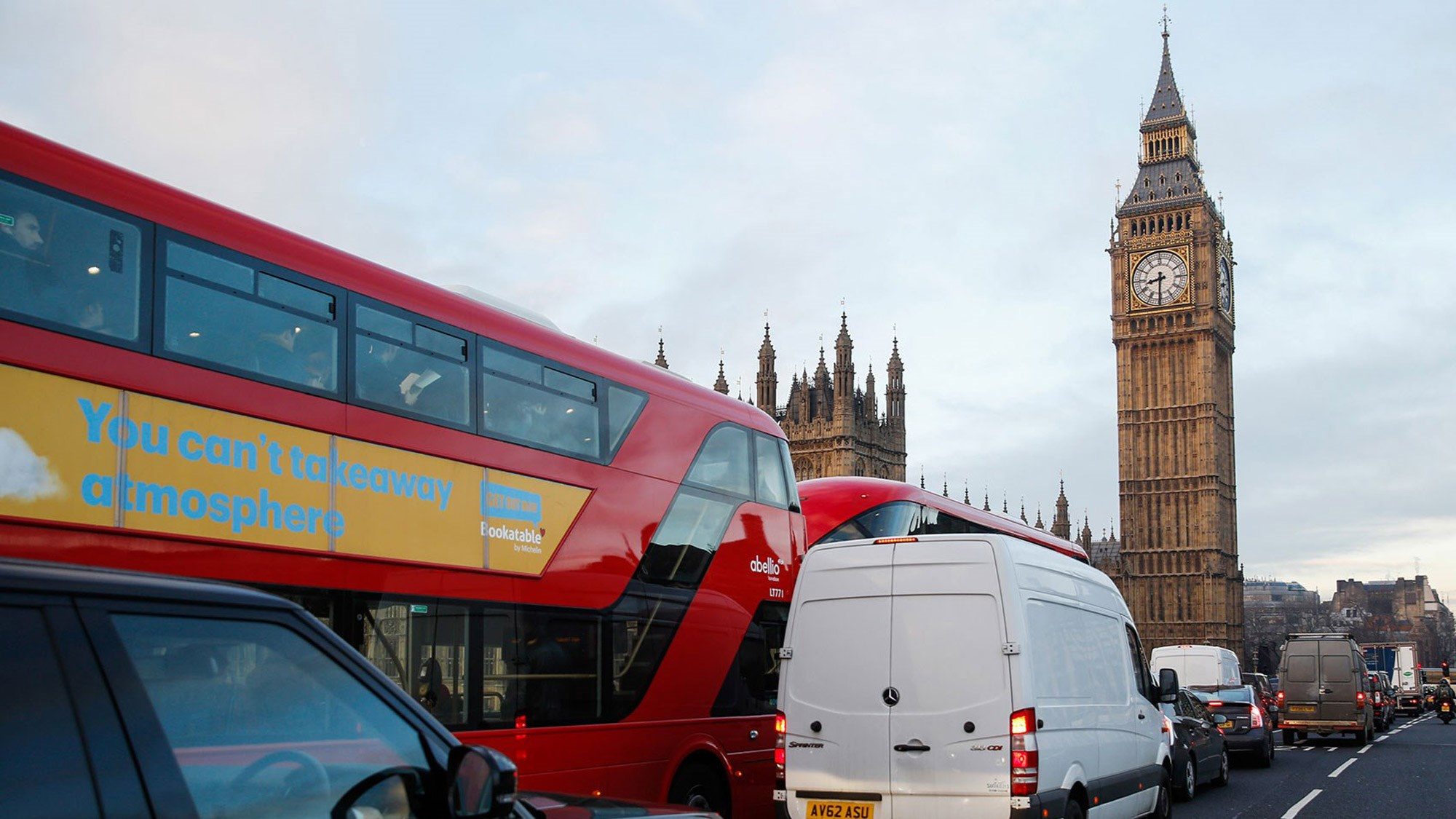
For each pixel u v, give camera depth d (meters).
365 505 8.99
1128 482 123.62
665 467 12.73
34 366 6.91
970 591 10.55
